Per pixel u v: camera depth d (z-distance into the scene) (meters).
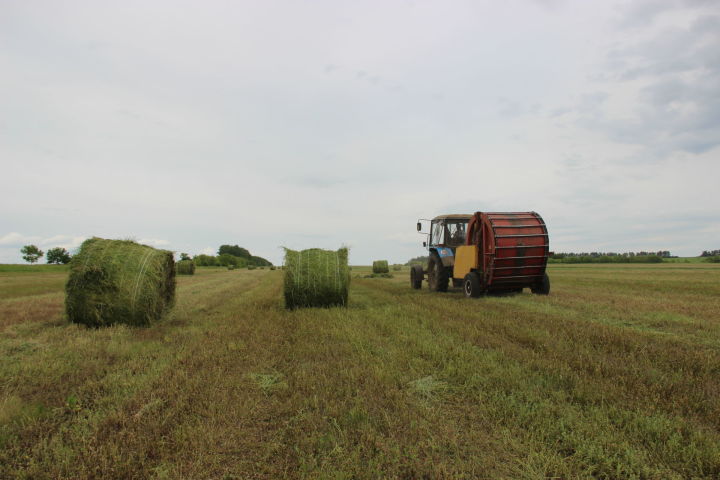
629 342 5.15
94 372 4.23
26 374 4.13
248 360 4.64
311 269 8.87
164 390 3.62
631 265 40.53
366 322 6.87
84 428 2.94
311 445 2.68
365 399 3.41
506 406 3.23
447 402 3.43
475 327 6.21
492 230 9.86
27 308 9.04
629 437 2.79
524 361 4.41
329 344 5.29
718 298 9.85
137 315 6.95
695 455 2.53
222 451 2.67
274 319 7.50
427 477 2.39
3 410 3.20
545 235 10.02
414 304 9.17
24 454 2.62
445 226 13.09
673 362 4.35
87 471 2.43
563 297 10.01
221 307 9.54
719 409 3.12
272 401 3.46
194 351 5.08
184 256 39.97
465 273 11.20
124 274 6.91
